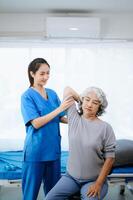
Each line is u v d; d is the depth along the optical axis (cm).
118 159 240
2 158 282
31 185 213
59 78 349
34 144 211
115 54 351
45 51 347
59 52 348
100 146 191
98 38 345
